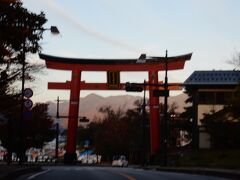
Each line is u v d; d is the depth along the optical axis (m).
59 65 75.12
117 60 74.06
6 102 27.55
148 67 73.31
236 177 23.27
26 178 22.41
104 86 76.62
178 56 70.94
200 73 66.50
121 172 29.86
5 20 21.67
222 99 64.44
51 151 161.00
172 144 93.62
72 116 75.81
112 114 126.12
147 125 98.44
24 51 24.25
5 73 24.98
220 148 55.88
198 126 64.12
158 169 40.78
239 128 53.88
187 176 26.19
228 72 65.94
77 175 24.95
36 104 76.94
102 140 122.81
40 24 23.41
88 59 75.06
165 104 43.34
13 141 66.75
